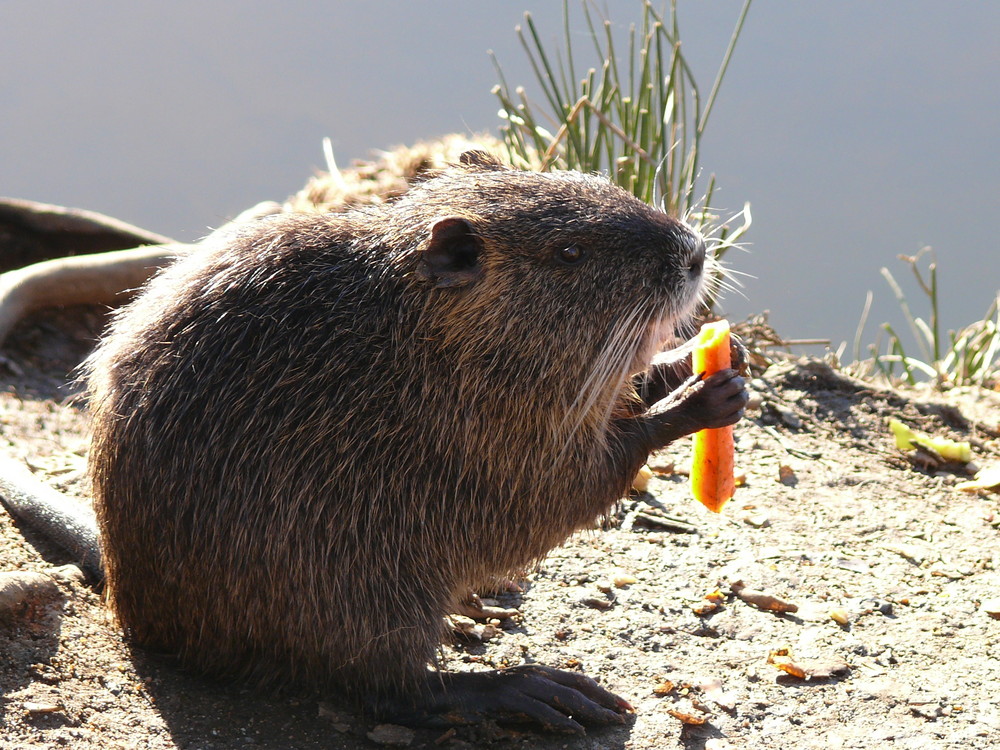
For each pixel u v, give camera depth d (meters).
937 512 8.70
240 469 5.67
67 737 5.26
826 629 6.98
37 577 6.15
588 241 5.93
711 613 7.15
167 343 5.88
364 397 5.78
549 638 6.87
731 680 6.47
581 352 5.96
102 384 6.10
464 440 5.84
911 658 6.70
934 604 7.32
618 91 11.66
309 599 5.71
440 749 5.84
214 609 5.83
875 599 7.33
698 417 6.19
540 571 7.55
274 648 5.88
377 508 5.75
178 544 5.76
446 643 6.46
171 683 5.96
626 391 6.54
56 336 12.19
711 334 6.25
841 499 8.80
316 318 5.87
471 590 6.21
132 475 5.81
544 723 5.91
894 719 6.12
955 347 13.03
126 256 12.57
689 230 6.21
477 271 5.86
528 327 5.90
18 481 7.44
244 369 5.77
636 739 5.96
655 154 11.46
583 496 6.12
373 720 6.02
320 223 6.21
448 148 11.36
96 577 6.83
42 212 13.42
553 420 5.96
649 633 6.92
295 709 5.98
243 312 5.87
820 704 6.26
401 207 6.22
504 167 6.93
